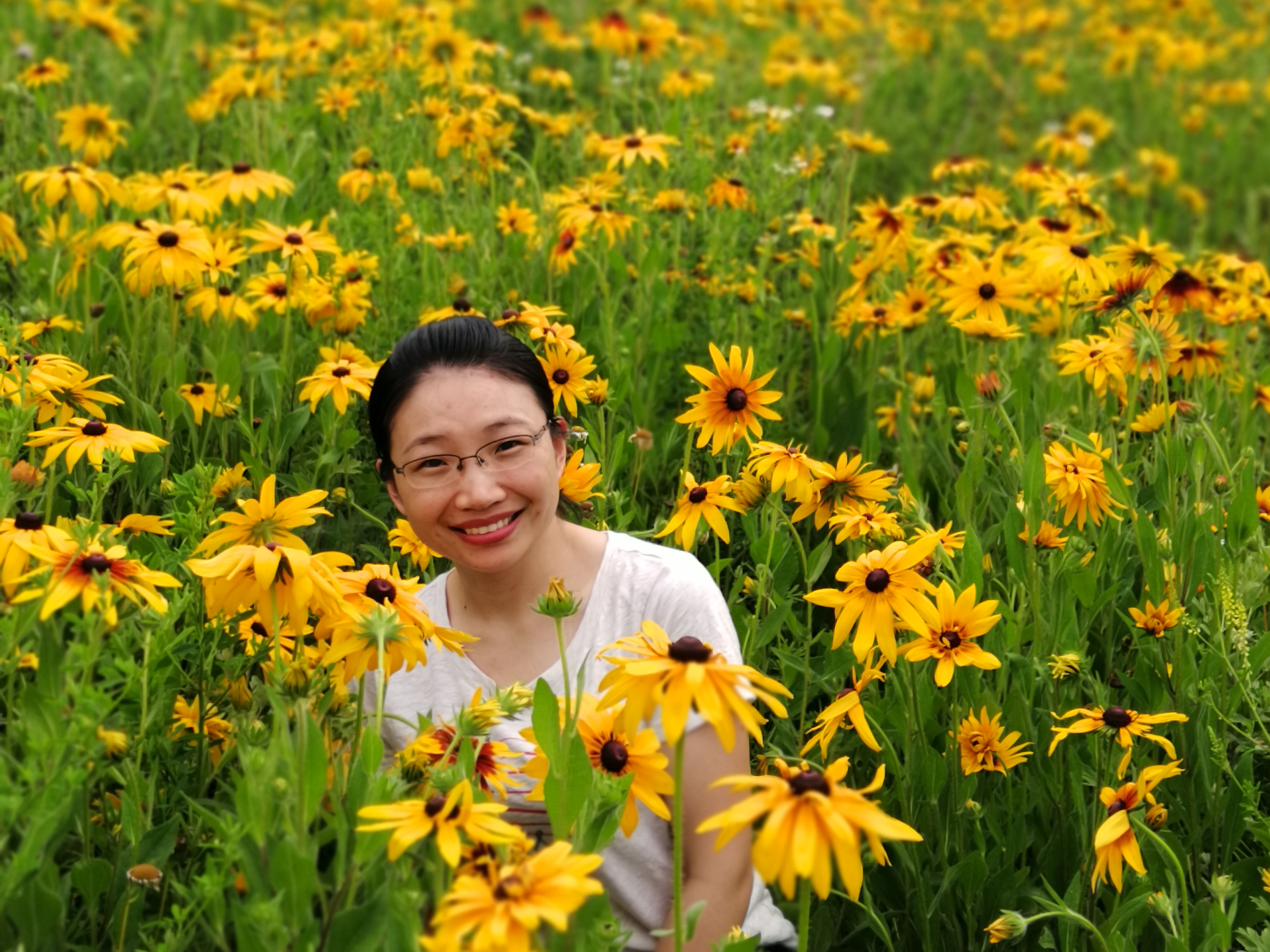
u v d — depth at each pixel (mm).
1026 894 2193
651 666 1424
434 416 1984
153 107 5250
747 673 1438
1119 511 2758
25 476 1955
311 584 1631
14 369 2283
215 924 1422
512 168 4945
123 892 1653
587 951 1470
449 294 3471
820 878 1254
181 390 2916
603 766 1671
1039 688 2510
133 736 1675
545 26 6691
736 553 2781
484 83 5488
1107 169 7488
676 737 1386
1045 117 8477
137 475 2639
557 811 1570
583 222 3711
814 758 2330
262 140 4746
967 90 8508
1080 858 2242
